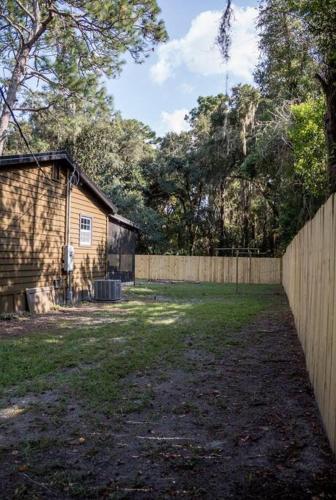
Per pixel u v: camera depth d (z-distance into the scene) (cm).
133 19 1121
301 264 608
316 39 522
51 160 985
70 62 1175
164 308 1014
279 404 365
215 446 282
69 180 1060
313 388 398
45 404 357
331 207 311
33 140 1838
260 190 2173
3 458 263
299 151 960
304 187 1038
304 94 1033
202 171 2344
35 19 1113
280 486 233
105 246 1346
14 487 230
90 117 1546
